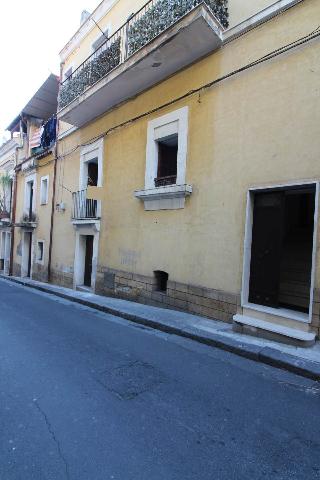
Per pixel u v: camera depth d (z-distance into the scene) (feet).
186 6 22.33
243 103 20.47
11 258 64.95
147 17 25.46
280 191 18.63
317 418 10.59
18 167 62.18
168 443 9.11
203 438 9.37
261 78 19.56
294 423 10.27
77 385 12.63
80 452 8.63
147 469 8.04
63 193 43.93
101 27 37.40
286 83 18.30
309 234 23.38
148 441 9.18
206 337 17.98
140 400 11.57
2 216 69.15
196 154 23.52
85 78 34.50
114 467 8.09
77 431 9.59
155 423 10.11
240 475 7.91
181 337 19.27
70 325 22.20
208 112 22.77
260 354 15.31
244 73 20.51
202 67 23.50
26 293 38.04
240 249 20.20
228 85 21.47
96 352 16.53
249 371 14.28
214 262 21.81
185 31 21.61
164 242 26.09
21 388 12.27
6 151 73.20
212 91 22.56
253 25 20.04
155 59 24.71
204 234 22.63
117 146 32.76
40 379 13.09
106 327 21.80
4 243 72.79
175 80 25.82
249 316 19.29
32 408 10.84
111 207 33.01
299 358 14.70
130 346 17.60
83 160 39.04
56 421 10.09
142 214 28.68
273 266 18.88
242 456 8.63
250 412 10.88
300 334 16.24
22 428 9.69
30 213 57.16
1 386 12.42
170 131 26.09
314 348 15.74
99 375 13.64
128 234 30.35
